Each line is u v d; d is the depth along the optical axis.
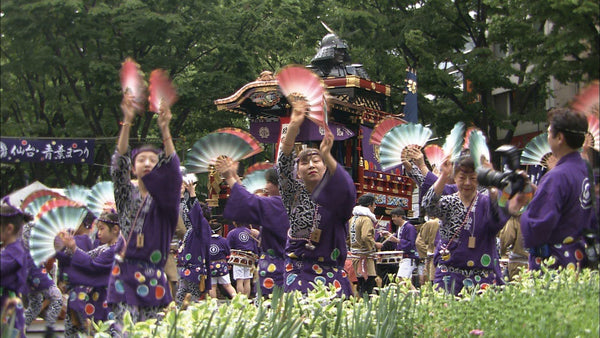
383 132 6.57
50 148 20.88
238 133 5.97
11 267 4.93
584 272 5.01
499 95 23.97
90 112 22.72
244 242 12.12
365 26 19.31
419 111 19.38
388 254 12.57
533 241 5.02
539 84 17.84
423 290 5.74
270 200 6.54
